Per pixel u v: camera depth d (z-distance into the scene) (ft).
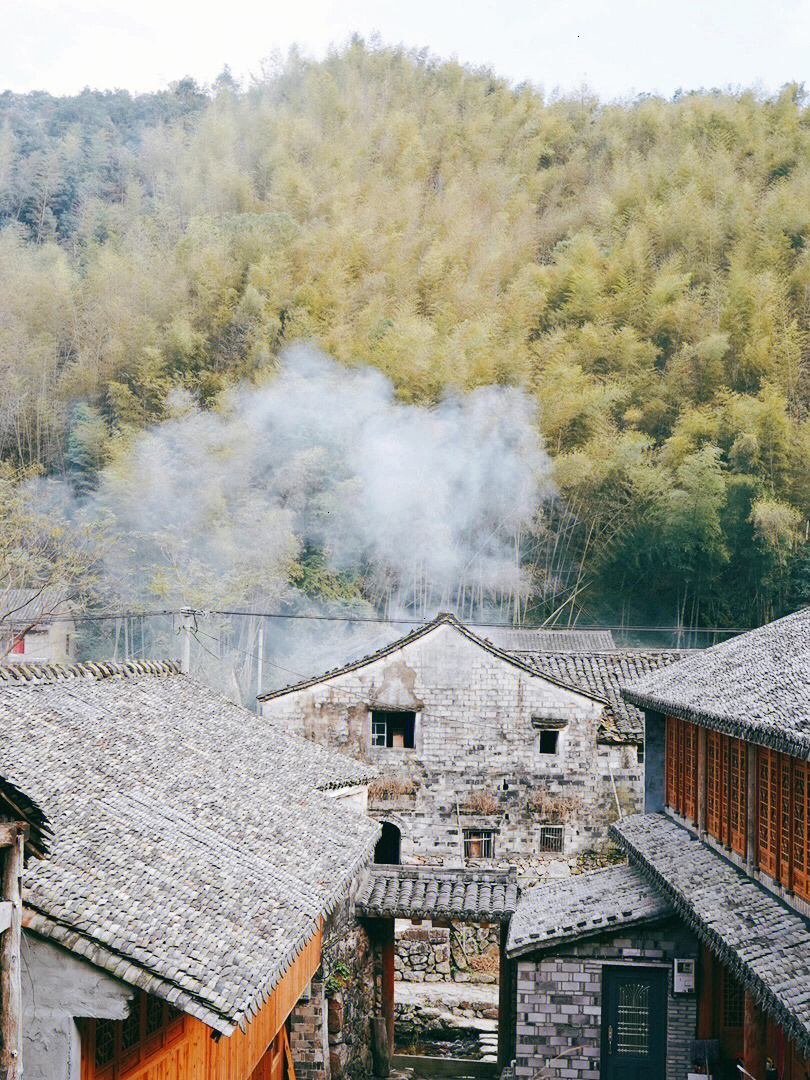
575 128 247.91
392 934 54.90
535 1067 44.45
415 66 276.41
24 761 35.83
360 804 56.39
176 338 164.86
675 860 43.78
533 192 218.59
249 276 177.17
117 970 26.32
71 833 31.81
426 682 74.64
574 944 44.50
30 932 26.81
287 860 37.68
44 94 319.47
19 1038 22.84
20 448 155.43
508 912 50.75
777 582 127.44
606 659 81.97
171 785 39.55
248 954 28.91
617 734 73.77
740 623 128.98
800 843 34.40
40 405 161.27
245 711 55.62
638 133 234.99
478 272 181.16
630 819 53.98
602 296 165.58
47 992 26.71
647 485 128.88
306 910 34.01
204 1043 34.58
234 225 191.52
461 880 54.75
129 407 157.07
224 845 35.99
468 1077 53.31
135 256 192.65
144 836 33.94
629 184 197.67
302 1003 46.91
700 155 210.18
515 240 195.31
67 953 26.78
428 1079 53.06
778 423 132.16
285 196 212.84
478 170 224.53
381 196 210.59
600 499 135.64
